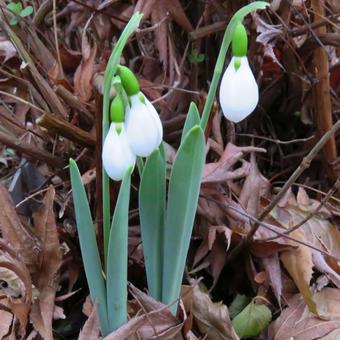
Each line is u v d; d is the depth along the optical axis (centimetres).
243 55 30
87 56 43
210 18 49
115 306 36
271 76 53
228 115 30
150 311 37
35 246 39
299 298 43
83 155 45
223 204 44
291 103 53
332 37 47
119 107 30
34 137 48
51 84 47
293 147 56
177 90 49
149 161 33
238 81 30
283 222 46
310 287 44
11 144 44
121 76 30
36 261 39
